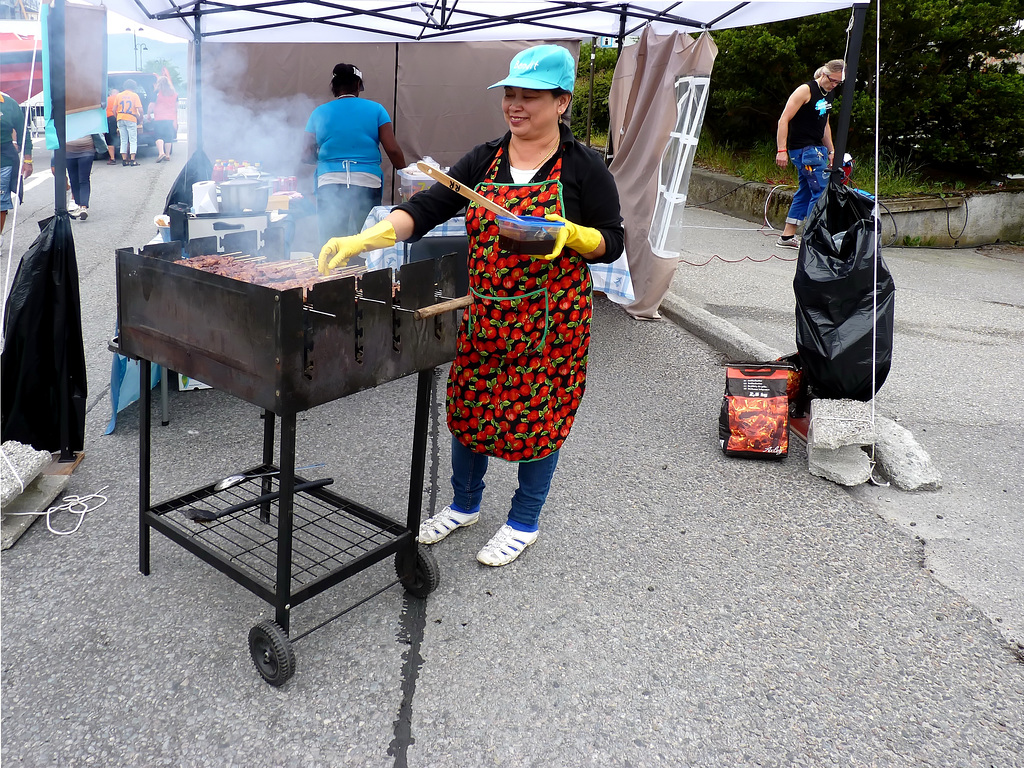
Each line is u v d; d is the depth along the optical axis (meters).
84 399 3.28
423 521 2.96
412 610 2.49
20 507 2.90
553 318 2.38
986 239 9.33
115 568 2.62
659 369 4.82
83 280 6.06
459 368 2.52
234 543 2.45
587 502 3.21
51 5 2.85
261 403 1.97
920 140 9.70
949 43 9.03
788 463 3.63
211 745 1.94
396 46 7.27
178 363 2.22
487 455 2.79
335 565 2.68
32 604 2.42
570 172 2.29
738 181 10.39
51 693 2.08
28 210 8.99
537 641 2.37
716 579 2.73
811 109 7.46
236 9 4.83
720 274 7.17
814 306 3.57
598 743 2.00
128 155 13.07
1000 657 2.40
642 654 2.34
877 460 3.55
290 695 2.11
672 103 5.23
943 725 2.12
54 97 2.94
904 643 2.45
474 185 2.41
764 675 2.28
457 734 2.01
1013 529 3.13
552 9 5.32
